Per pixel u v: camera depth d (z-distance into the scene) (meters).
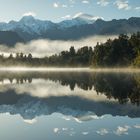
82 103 38.56
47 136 21.61
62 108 34.88
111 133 22.22
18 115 30.73
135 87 57.09
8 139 20.94
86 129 23.69
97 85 65.00
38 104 38.84
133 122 26.03
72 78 96.88
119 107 34.25
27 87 64.19
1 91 56.06
